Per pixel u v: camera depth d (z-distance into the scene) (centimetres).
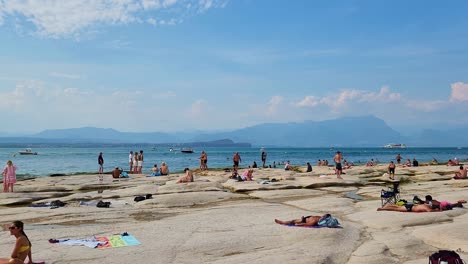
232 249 1384
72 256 1282
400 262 1287
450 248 1426
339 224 1747
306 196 2900
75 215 2120
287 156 15875
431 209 2027
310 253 1319
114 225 1805
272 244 1450
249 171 3850
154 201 2525
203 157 5856
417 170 5028
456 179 3800
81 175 4678
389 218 1873
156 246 1405
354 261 1285
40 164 9312
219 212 2134
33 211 2236
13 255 1151
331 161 11825
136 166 5109
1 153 17175
